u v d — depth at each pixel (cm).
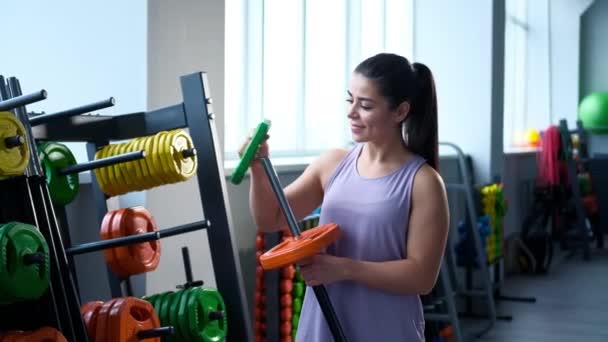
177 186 274
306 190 187
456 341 407
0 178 162
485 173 564
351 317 172
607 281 628
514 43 823
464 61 568
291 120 436
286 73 429
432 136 176
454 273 457
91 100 277
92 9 275
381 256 169
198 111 223
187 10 278
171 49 273
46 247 164
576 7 907
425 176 169
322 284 163
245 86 387
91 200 274
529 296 569
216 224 224
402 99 169
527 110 885
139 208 221
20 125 164
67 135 215
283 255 157
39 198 175
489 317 504
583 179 793
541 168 733
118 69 271
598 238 797
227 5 375
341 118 482
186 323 210
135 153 189
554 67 927
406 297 172
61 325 177
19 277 156
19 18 290
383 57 171
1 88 179
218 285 227
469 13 564
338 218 174
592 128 904
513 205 715
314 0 455
